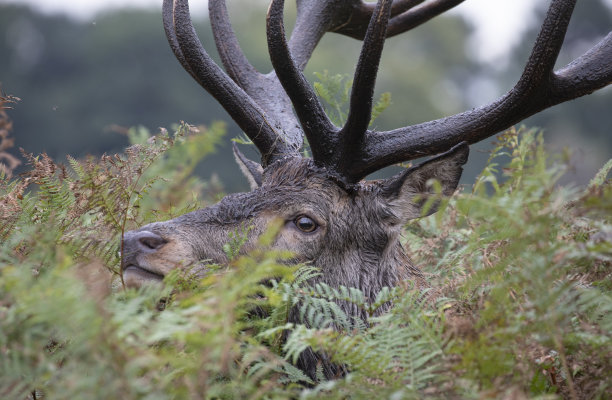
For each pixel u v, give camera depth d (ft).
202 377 14.07
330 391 16.75
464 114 27.07
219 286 15.46
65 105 241.14
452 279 23.09
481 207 16.35
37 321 13.96
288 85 26.14
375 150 26.55
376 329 17.90
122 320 14.03
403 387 15.75
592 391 16.72
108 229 22.40
